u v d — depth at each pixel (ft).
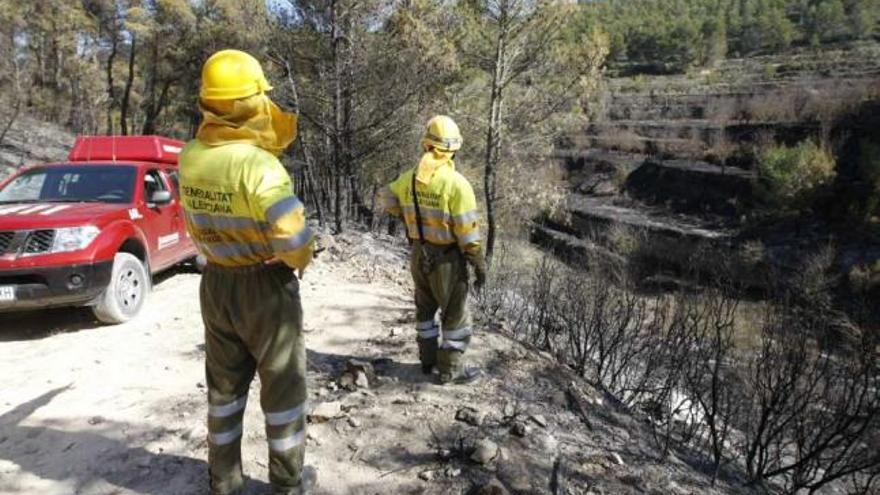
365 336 17.39
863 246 68.33
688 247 67.00
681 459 13.00
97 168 21.43
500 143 53.36
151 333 17.81
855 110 95.66
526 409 13.28
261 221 7.80
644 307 20.26
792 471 14.58
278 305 8.32
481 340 17.56
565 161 127.65
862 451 13.83
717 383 15.15
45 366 15.24
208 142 7.91
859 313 18.70
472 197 12.63
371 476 10.28
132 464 10.66
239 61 7.77
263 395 8.69
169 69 132.36
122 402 13.11
